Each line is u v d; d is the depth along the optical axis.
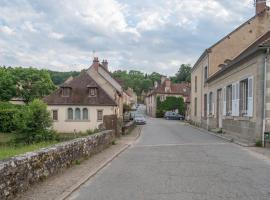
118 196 7.51
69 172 10.23
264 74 18.45
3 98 65.94
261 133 18.42
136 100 134.12
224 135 25.56
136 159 13.50
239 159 13.15
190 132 31.25
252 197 7.29
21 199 7.07
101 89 44.53
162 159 13.28
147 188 8.22
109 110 43.44
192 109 49.22
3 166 6.52
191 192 7.75
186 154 14.72
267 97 18.42
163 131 33.09
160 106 82.75
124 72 149.75
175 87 85.06
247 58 20.59
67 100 43.69
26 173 7.71
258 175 9.82
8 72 67.75
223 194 7.55
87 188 8.38
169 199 7.16
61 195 7.44
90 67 50.66
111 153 15.23
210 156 13.98
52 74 105.94
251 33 34.62
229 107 26.41
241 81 22.41
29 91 68.88
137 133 30.44
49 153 9.29
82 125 43.28
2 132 43.44
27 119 31.16
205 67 37.31
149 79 146.12
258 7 34.53
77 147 12.12
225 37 34.78
